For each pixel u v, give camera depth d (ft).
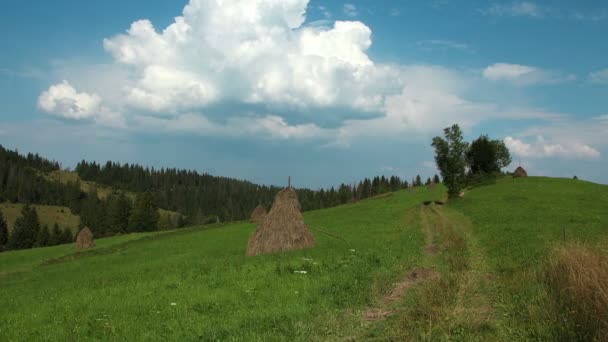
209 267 65.77
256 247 84.89
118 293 50.93
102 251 156.46
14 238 363.35
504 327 31.48
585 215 111.55
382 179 533.14
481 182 273.95
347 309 36.42
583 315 30.12
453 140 208.13
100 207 465.06
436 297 36.96
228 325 32.71
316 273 52.70
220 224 223.71
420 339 29.07
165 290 49.85
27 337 35.22
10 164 617.21
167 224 433.07
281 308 36.91
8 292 76.95
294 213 87.86
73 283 70.54
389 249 72.59
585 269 34.47
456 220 124.06
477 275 47.93
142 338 31.76
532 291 38.22
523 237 74.64
